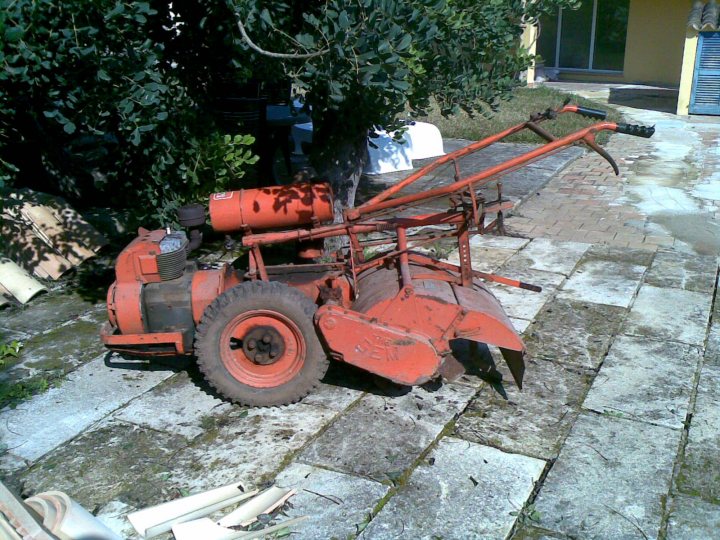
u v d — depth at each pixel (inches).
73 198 370.0
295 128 470.0
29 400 196.2
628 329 231.8
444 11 195.8
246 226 200.5
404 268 185.8
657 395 192.4
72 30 178.7
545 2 243.8
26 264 284.8
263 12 183.2
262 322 183.6
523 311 245.1
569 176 448.8
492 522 146.1
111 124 224.4
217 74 256.5
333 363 212.5
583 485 156.9
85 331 239.0
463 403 190.4
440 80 242.4
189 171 235.5
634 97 741.9
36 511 127.6
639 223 350.9
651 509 149.3
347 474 161.8
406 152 456.1
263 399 185.9
